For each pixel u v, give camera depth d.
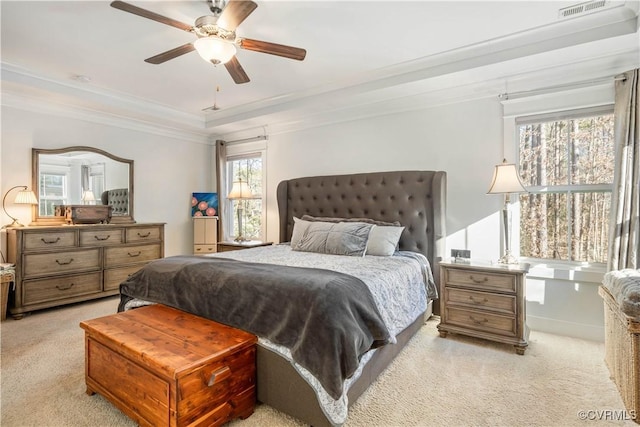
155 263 2.54
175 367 1.43
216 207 5.39
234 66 2.45
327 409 1.59
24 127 3.69
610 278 2.16
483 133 3.30
